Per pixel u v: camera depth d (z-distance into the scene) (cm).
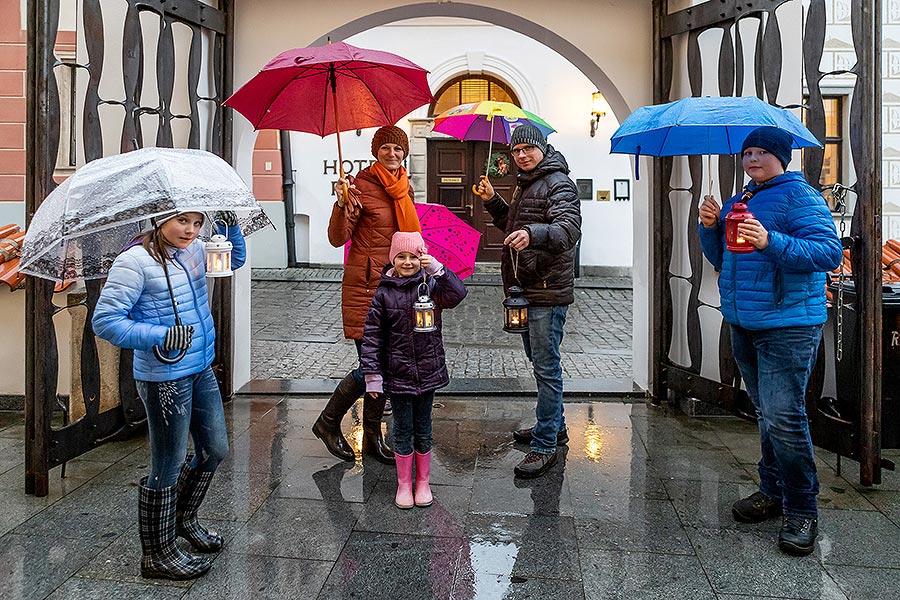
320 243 1385
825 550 303
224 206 246
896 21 811
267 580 278
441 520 331
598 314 992
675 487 371
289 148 1351
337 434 407
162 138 445
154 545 276
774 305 297
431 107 1370
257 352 730
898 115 819
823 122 384
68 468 396
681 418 495
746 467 400
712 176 489
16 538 312
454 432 465
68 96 706
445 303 342
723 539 313
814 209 290
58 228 238
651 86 537
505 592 270
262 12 541
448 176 1401
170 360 251
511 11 542
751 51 479
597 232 1370
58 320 499
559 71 1348
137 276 249
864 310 362
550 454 391
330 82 404
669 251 517
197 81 486
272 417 495
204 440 283
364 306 407
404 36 1355
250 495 358
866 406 365
